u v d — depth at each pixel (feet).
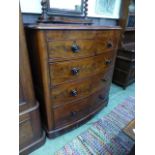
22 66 2.82
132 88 7.91
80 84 3.95
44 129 4.30
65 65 3.33
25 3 3.68
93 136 4.59
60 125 4.24
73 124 4.53
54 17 3.55
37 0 3.84
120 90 7.63
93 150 4.12
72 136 4.53
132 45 7.78
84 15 4.64
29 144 3.77
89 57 3.74
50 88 3.40
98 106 5.34
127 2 6.20
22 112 3.20
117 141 4.45
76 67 3.57
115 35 4.35
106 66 4.63
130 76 7.52
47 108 3.67
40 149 4.03
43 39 2.77
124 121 5.34
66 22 3.74
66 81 3.57
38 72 3.37
